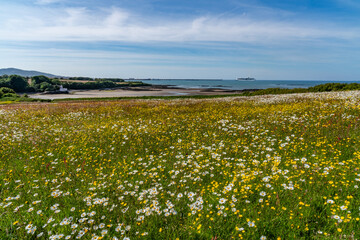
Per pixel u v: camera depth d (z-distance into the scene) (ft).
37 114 62.69
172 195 14.61
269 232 11.27
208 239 11.16
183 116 49.47
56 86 523.29
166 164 22.04
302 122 34.45
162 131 36.70
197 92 335.47
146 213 12.28
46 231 12.19
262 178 16.22
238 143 27.02
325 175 15.57
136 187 16.16
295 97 71.41
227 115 48.26
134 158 24.30
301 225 11.48
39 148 29.01
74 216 13.47
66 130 40.91
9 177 19.74
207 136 31.42
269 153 22.99
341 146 22.15
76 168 21.79
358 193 13.52
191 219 12.57
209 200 14.65
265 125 35.65
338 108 41.14
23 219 13.01
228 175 18.31
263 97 88.94
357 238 10.03
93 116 57.31
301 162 17.92
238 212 12.54
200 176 18.39
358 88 94.94
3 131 40.88
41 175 20.34
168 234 11.40
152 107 73.46
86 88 645.92
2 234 11.76
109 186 17.47
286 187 13.85
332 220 11.53
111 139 32.19
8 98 214.48
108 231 11.85
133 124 43.45
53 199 15.83
